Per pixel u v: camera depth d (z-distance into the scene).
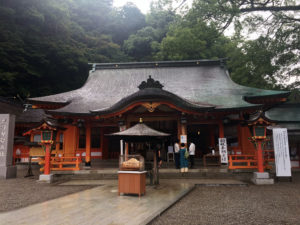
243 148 14.91
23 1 35.03
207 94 16.61
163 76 20.98
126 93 18.48
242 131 15.14
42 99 16.80
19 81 34.28
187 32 24.00
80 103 16.61
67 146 16.36
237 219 5.46
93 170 12.85
